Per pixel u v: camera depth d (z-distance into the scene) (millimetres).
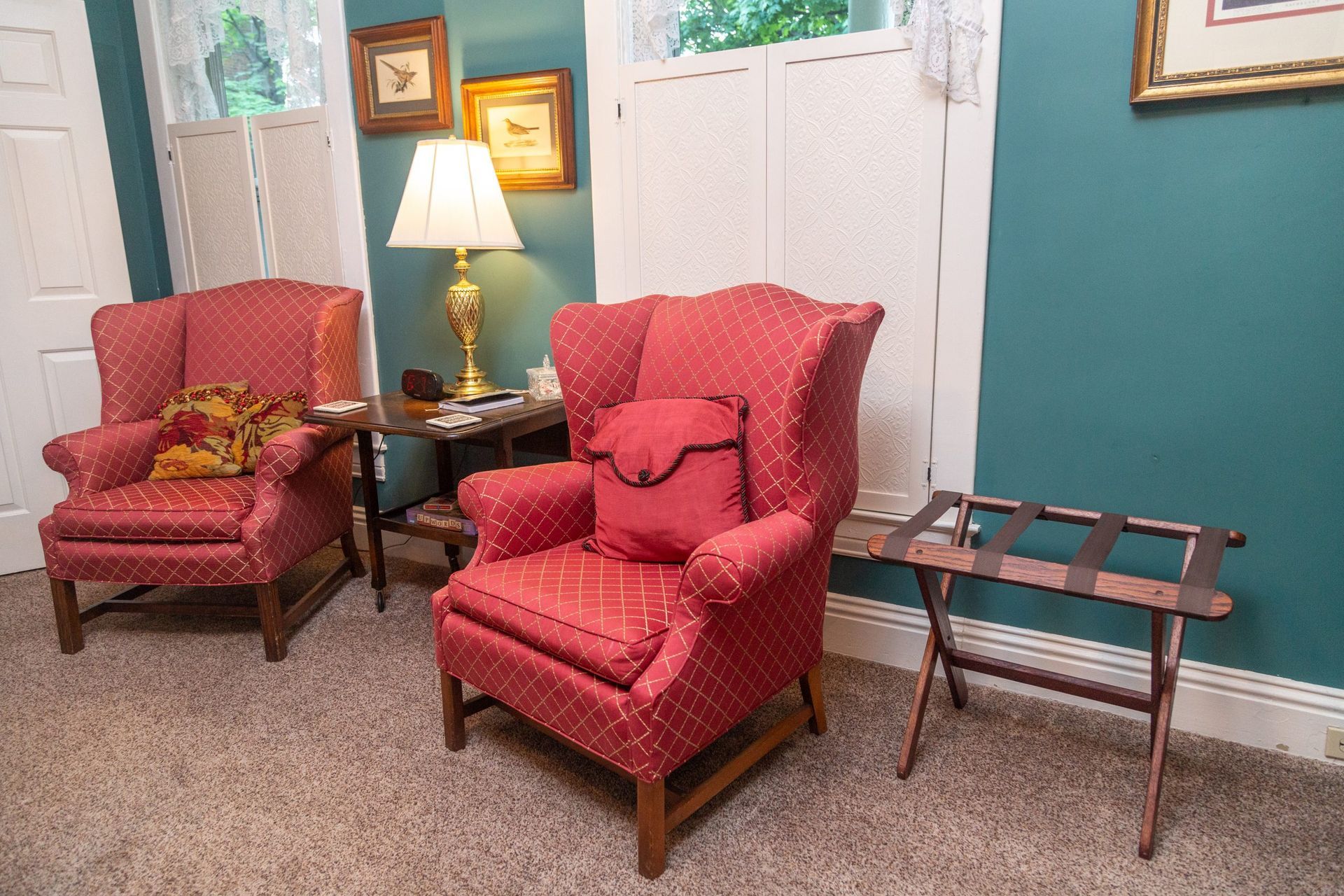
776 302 1923
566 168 2471
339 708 2090
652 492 1782
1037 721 1981
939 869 1517
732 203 2252
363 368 3039
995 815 1658
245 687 2195
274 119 2977
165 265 3477
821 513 1674
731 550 1436
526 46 2482
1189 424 1833
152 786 1790
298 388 2785
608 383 2045
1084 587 1415
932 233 2006
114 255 3148
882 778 1780
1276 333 1721
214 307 2871
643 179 2369
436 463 2984
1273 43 1607
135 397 2719
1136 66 1723
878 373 2143
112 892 1499
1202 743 1883
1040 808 1676
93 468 2453
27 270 2980
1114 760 1827
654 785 1475
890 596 2252
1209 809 1657
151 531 2291
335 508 2658
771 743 1770
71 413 3119
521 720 2035
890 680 2188
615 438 1880
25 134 2928
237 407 2650
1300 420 1729
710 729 1560
